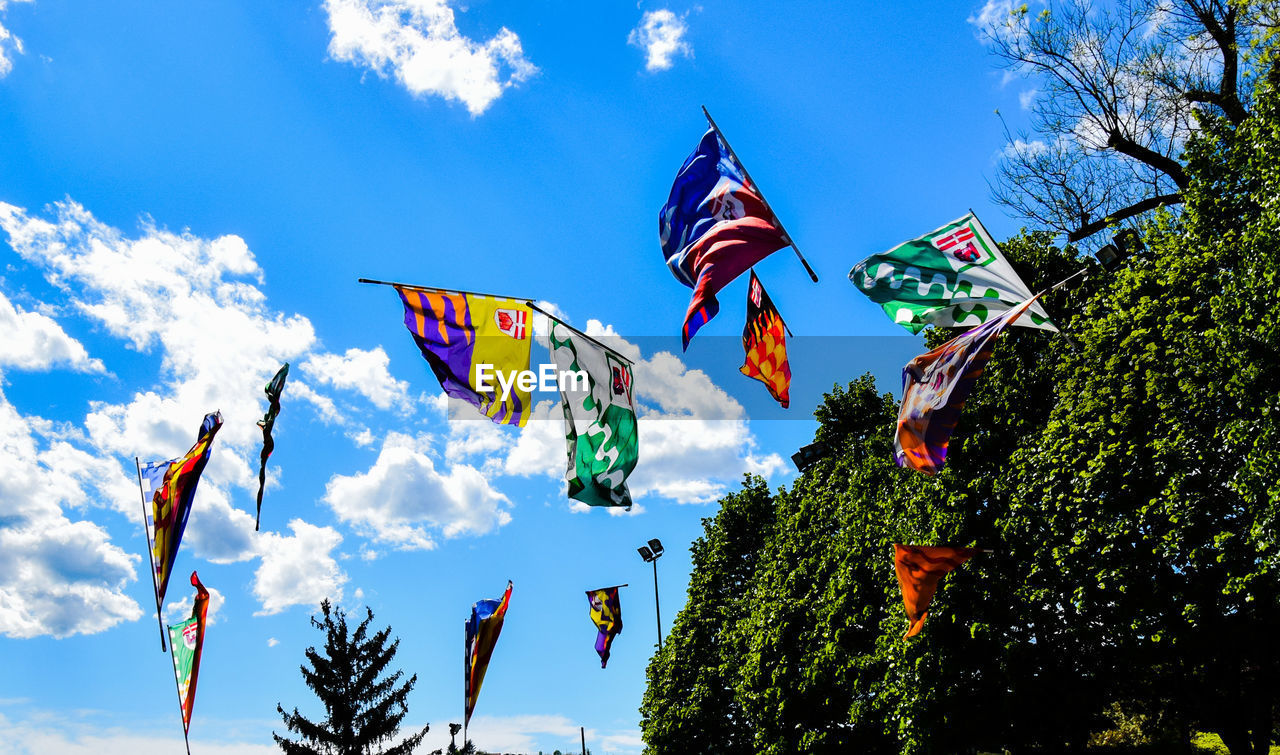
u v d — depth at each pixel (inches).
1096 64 967.0
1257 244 588.1
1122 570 663.1
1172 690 778.8
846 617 1002.1
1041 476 751.1
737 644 1537.9
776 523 1676.9
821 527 1210.0
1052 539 739.4
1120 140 960.3
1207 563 613.0
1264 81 646.5
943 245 613.6
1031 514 762.8
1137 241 807.1
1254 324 592.4
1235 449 607.2
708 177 503.5
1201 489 627.8
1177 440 641.6
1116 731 1202.6
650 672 1887.3
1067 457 727.1
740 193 487.2
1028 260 881.5
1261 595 615.2
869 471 1095.6
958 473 851.4
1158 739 1146.7
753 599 1409.9
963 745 842.2
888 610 927.0
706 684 1633.9
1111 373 708.0
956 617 812.0
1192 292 660.1
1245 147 646.5
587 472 479.8
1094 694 780.0
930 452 531.5
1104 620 703.1
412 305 466.0
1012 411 845.8
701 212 497.4
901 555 623.8
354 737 2395.4
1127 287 713.0
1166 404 655.8
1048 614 773.3
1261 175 618.8
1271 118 622.8
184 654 835.4
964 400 516.4
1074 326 784.3
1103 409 713.6
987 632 789.2
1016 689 780.6
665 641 1889.8
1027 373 853.2
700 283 469.1
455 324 470.0
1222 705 713.0
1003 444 836.6
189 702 820.6
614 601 1440.7
